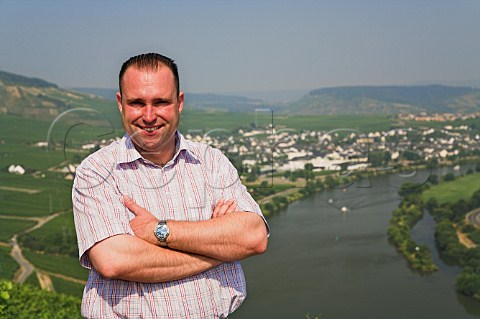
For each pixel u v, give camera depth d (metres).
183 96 2.39
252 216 2.37
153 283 2.24
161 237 2.21
